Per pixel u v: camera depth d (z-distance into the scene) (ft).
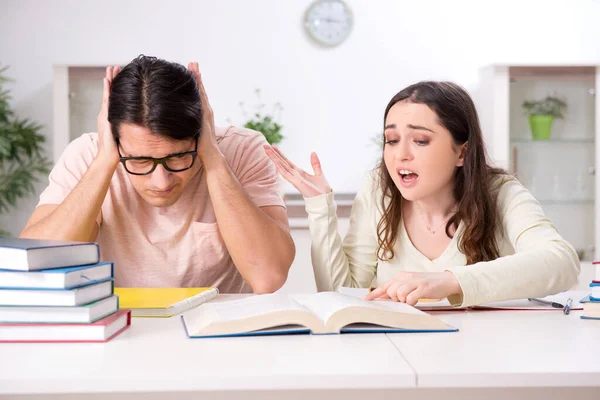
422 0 14.67
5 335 3.26
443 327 3.51
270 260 5.07
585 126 13.53
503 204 4.96
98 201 5.07
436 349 3.07
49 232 4.98
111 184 5.39
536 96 13.51
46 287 3.27
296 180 5.33
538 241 4.48
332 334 3.43
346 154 14.66
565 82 13.51
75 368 2.73
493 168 5.23
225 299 4.68
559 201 13.60
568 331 3.50
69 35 14.39
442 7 14.71
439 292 3.97
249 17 14.49
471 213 4.87
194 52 14.47
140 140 4.50
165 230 5.43
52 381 2.58
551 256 4.25
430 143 4.67
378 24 14.61
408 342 3.23
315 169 5.44
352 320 3.45
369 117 14.67
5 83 14.35
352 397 3.04
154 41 14.46
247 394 3.03
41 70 14.40
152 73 4.53
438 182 4.75
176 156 4.62
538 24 14.89
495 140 13.51
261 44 14.52
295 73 14.56
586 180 13.58
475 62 14.82
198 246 5.46
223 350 3.06
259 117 13.76
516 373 2.65
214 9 14.46
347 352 3.01
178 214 5.42
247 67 14.53
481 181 4.89
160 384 2.59
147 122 4.43
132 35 14.44
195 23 14.46
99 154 5.07
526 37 14.89
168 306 3.98
